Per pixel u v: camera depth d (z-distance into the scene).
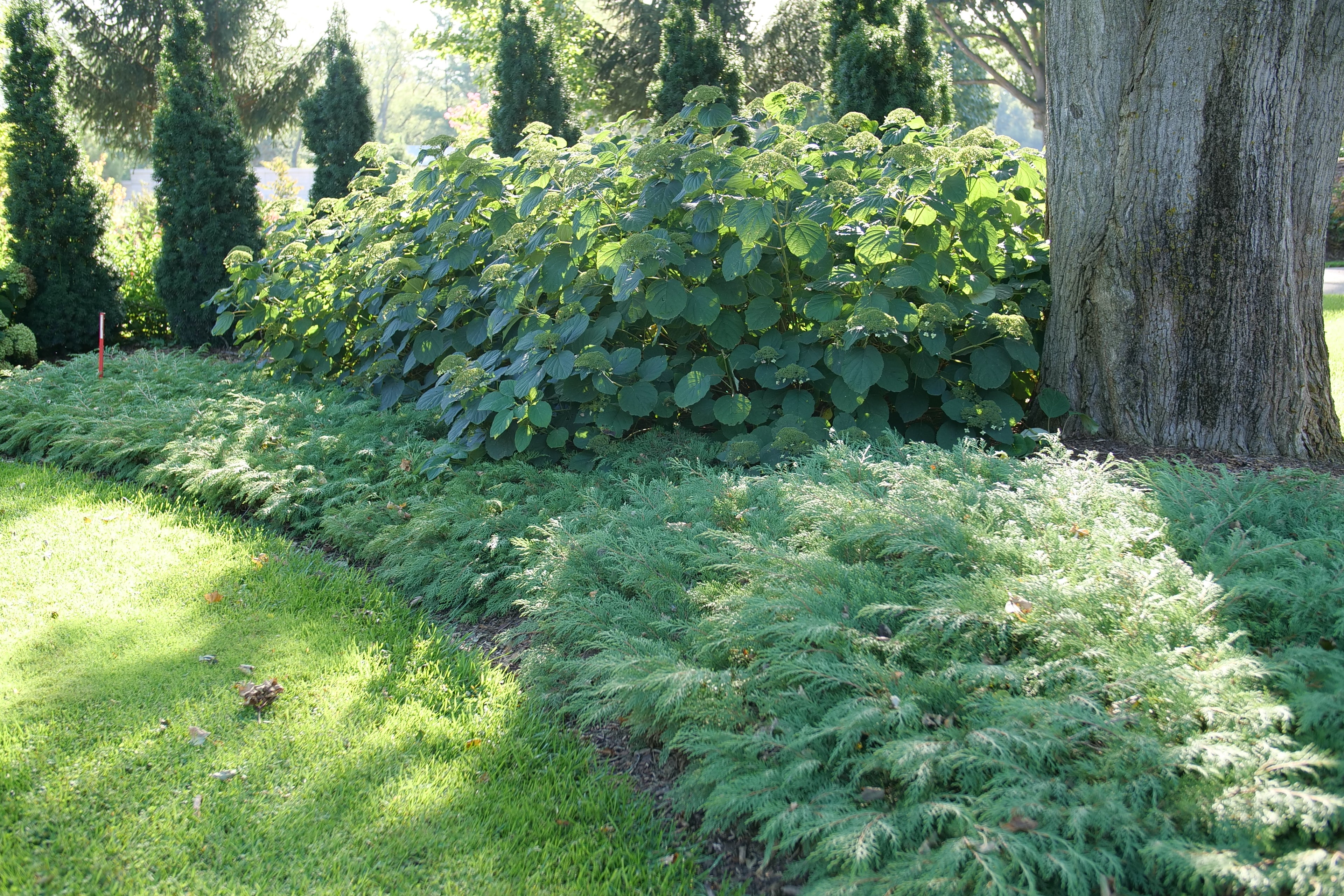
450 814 2.36
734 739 2.26
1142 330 4.54
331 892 2.09
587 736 2.78
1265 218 4.27
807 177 4.81
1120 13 4.39
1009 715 2.10
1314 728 1.96
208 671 3.05
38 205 9.04
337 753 2.61
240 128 9.61
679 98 11.30
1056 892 1.83
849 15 9.49
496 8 17.59
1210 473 3.67
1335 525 3.06
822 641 2.47
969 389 4.51
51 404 6.34
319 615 3.49
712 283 4.65
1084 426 4.74
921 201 4.34
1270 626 2.45
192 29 9.18
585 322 4.48
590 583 3.24
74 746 2.62
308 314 6.76
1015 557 2.78
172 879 2.12
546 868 2.18
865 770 2.10
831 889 1.82
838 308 4.42
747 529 3.43
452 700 2.91
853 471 3.60
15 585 3.71
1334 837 1.75
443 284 5.86
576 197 4.65
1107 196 4.54
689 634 2.79
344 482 4.56
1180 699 2.03
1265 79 4.16
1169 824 1.83
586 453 4.65
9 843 2.22
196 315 9.31
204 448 5.04
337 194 12.08
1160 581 2.52
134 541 4.23
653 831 2.33
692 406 4.67
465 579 3.57
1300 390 4.42
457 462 4.81
